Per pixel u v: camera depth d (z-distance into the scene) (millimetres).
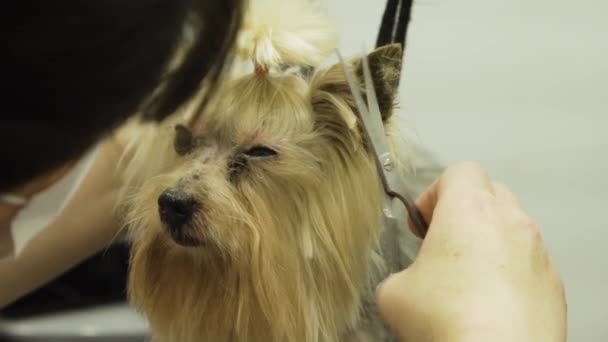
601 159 1317
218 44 371
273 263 804
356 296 843
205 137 821
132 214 876
